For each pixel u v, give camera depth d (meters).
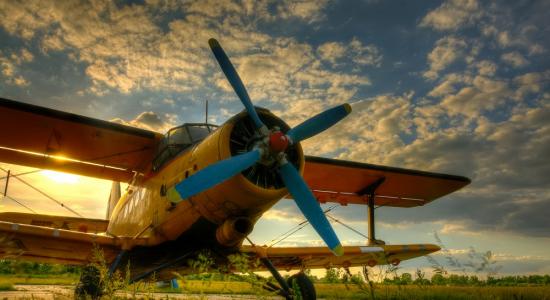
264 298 2.85
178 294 11.06
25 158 8.19
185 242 6.13
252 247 6.34
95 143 7.78
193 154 5.61
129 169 8.75
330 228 5.01
